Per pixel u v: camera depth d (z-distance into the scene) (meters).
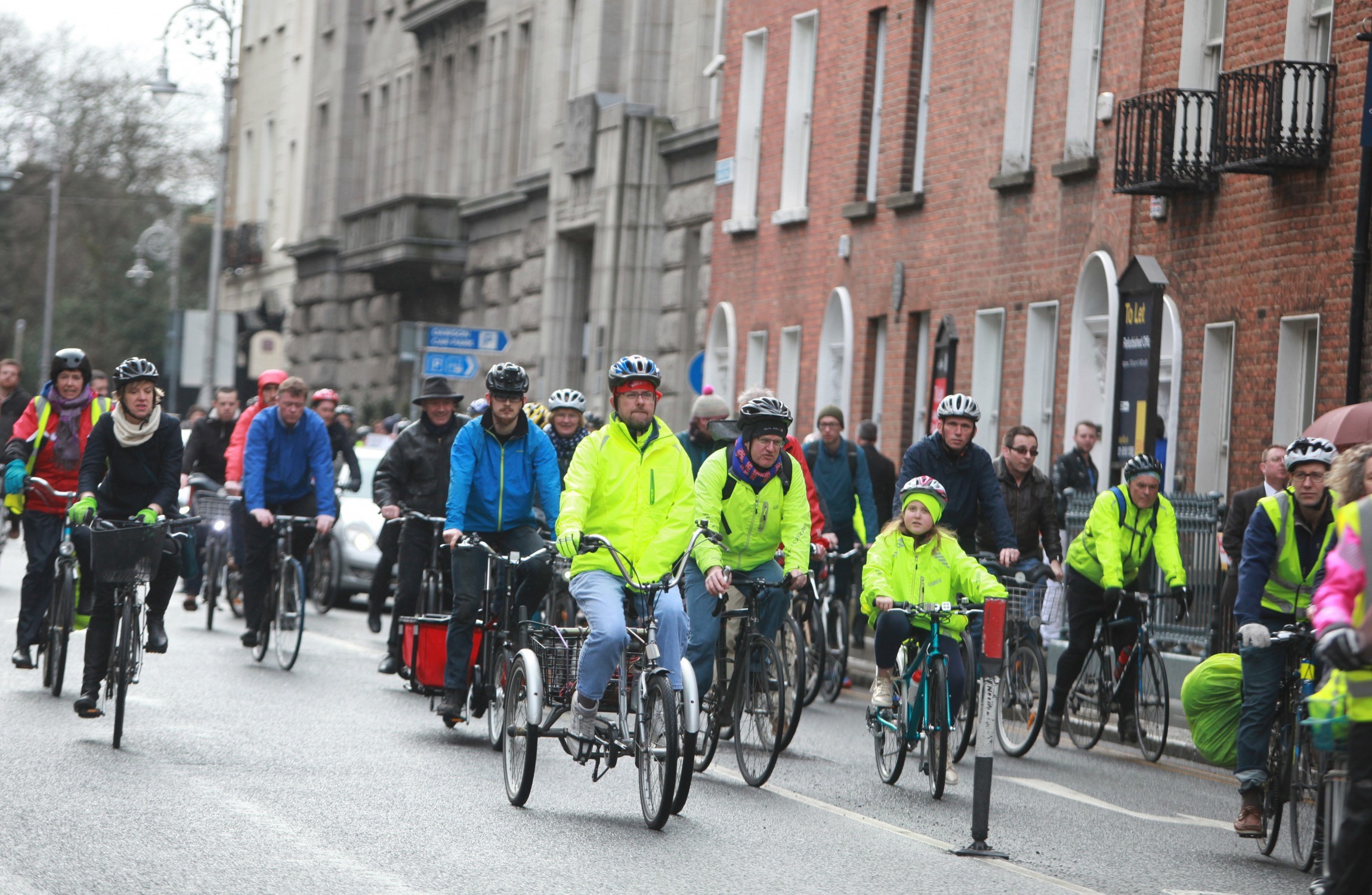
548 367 129.62
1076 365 73.69
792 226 99.44
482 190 148.38
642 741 32.66
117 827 29.67
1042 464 77.31
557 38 133.88
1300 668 32.59
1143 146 68.25
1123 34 72.25
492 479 40.56
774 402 38.38
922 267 86.62
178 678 50.25
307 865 27.44
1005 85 80.25
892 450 88.19
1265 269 62.81
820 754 43.78
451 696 41.25
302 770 36.44
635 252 117.12
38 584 47.59
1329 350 59.34
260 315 129.62
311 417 54.62
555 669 34.50
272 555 55.09
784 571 39.44
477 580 41.00
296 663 55.69
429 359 91.88
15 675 48.53
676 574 35.06
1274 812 33.19
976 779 32.06
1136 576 47.31
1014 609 46.03
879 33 92.75
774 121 102.00
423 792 34.66
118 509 40.72
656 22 120.81
